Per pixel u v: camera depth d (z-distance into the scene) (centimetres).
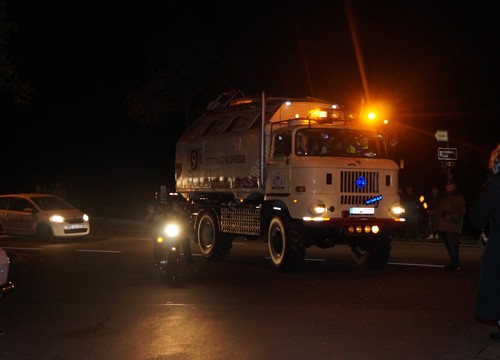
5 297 1181
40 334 914
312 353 792
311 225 1430
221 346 834
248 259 1748
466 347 811
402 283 1298
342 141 1525
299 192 1452
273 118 1592
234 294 1192
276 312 1029
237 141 1703
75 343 863
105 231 2741
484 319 693
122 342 864
